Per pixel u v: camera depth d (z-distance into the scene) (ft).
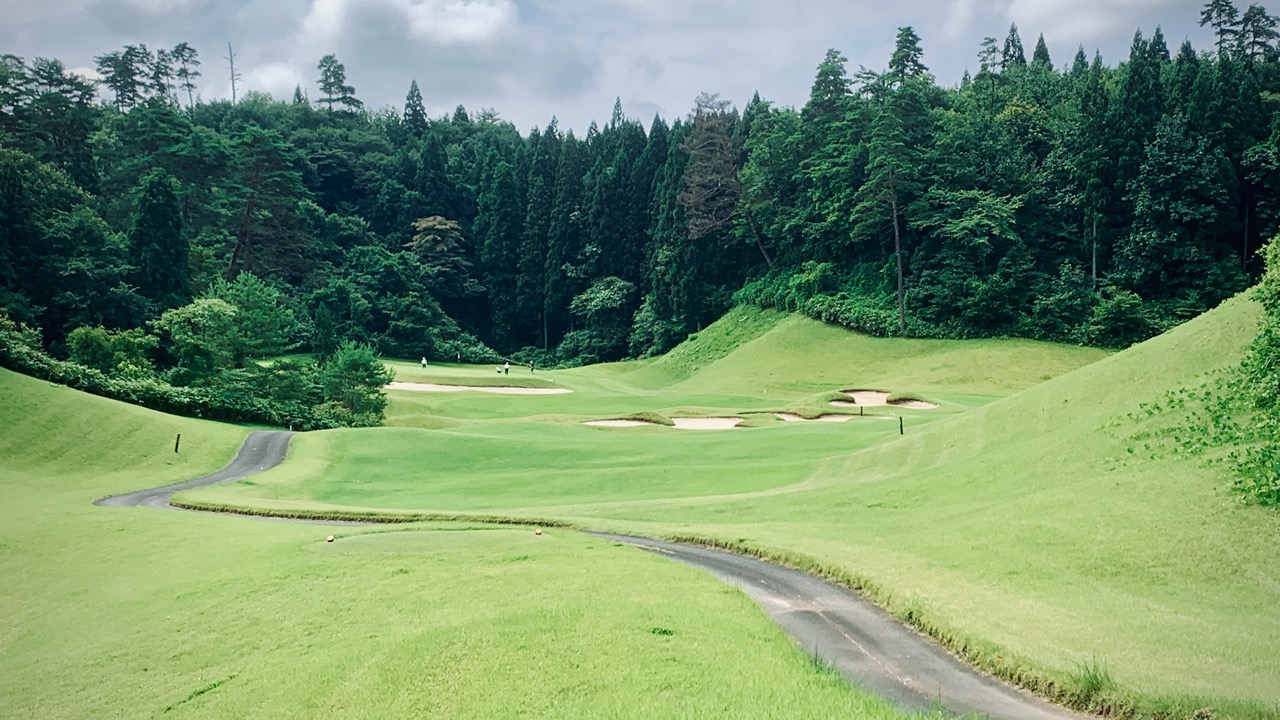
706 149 370.53
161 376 226.99
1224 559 56.24
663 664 43.27
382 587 65.57
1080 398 104.99
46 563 86.94
